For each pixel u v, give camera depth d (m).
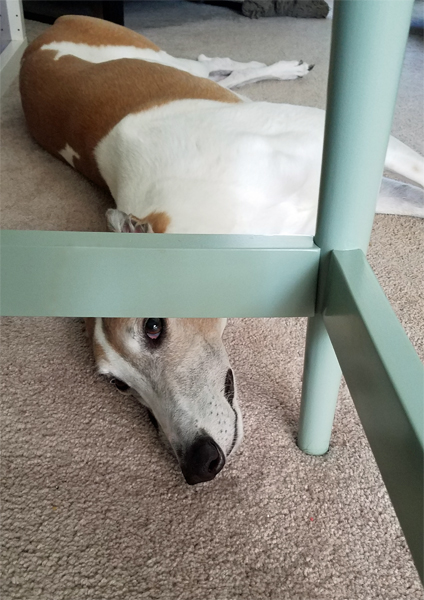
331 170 0.69
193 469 0.96
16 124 2.25
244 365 1.23
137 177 1.46
